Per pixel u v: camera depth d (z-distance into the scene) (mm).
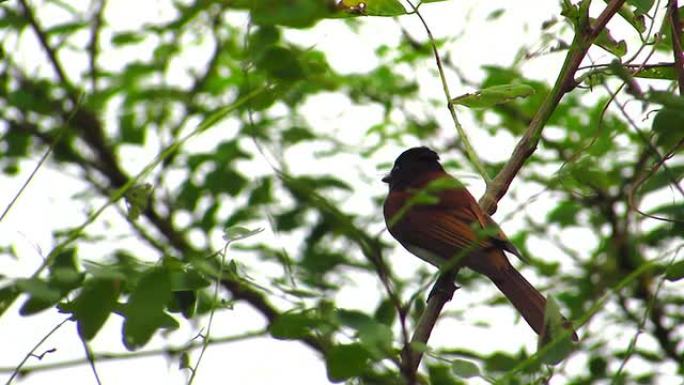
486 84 12133
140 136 12156
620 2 7926
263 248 7488
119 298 5621
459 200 10477
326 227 7258
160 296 5426
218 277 5875
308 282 6480
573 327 6148
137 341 5328
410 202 6129
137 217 8062
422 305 7805
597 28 7953
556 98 8195
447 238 9977
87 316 5426
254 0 6801
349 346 5430
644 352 9086
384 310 5980
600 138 11695
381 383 5762
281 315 5602
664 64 8016
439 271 5980
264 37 7148
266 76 7688
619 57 8305
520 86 8492
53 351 6121
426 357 6504
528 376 5988
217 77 12664
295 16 6719
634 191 7941
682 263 6695
